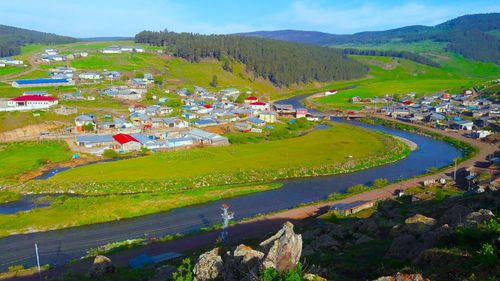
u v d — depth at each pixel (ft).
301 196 243.40
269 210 220.64
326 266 93.61
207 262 75.92
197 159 307.17
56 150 324.39
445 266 67.00
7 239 183.42
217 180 266.16
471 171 269.44
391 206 205.67
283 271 63.36
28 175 271.08
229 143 368.68
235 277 69.87
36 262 163.73
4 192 238.89
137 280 119.14
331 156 323.37
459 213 119.03
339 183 269.23
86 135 358.64
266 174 278.87
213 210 219.41
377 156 328.90
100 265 132.16
